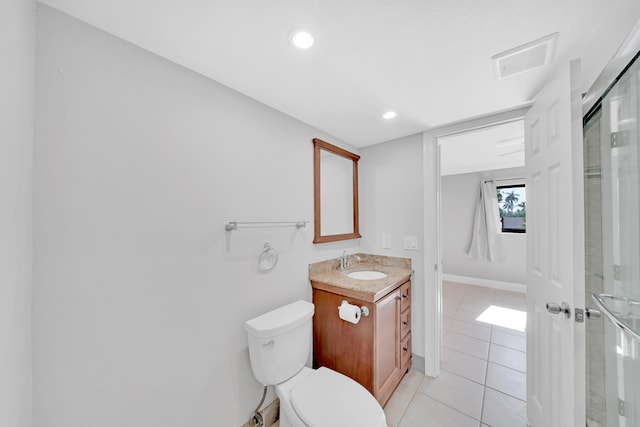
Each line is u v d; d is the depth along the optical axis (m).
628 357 0.90
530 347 1.44
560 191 1.07
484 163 3.59
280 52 1.10
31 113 0.80
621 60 0.93
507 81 1.33
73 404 0.89
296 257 1.78
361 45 1.06
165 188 1.13
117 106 1.00
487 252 4.32
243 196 1.45
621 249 0.94
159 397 1.10
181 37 1.00
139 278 1.05
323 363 1.81
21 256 0.75
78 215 0.90
